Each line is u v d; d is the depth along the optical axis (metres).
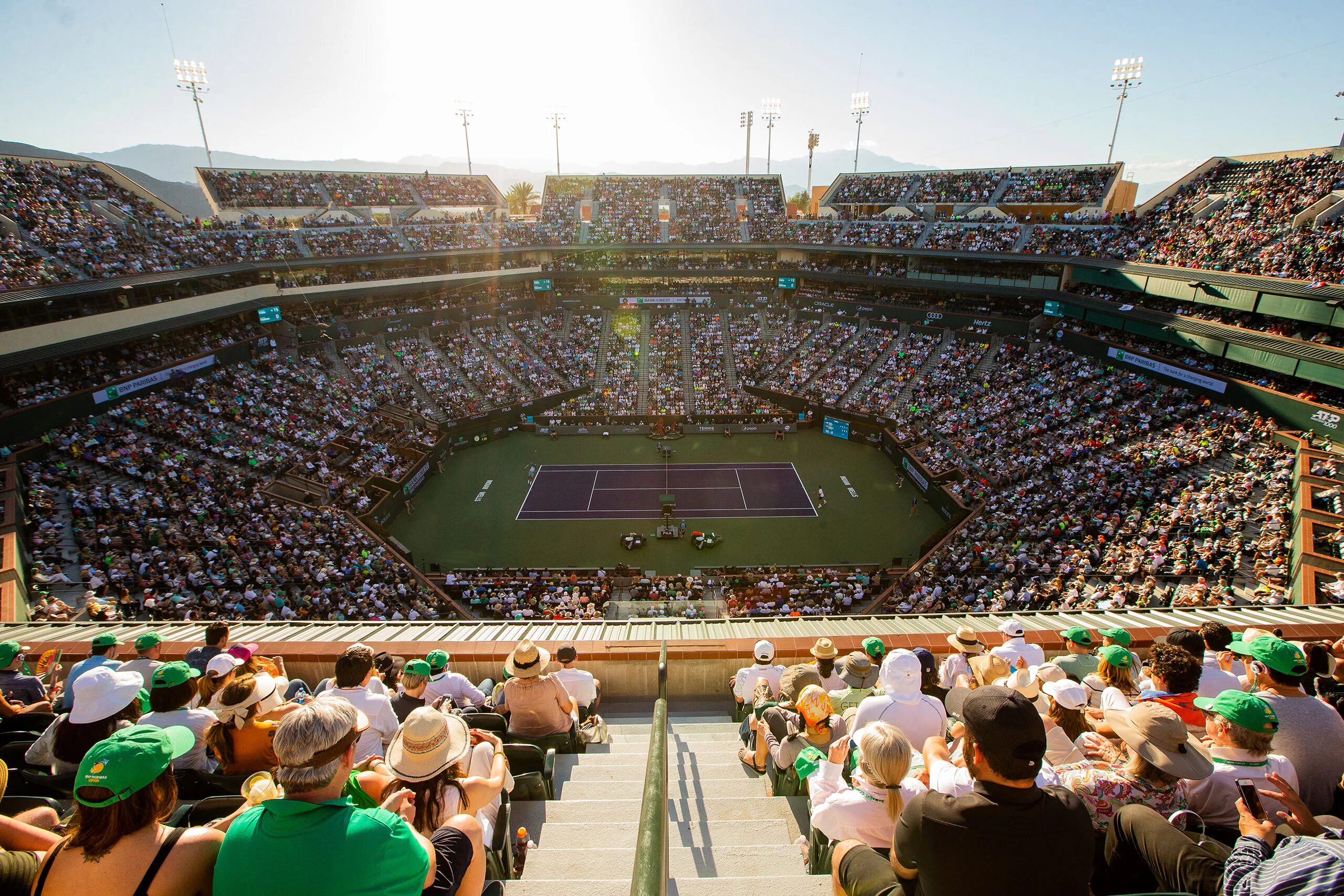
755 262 75.62
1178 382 41.16
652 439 61.69
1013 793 3.39
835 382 63.00
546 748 8.37
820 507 47.62
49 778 6.29
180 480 35.19
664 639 9.94
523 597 34.47
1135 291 46.97
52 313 37.16
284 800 3.32
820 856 5.73
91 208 47.50
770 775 7.79
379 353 60.94
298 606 28.14
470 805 4.68
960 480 45.72
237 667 8.18
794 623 15.34
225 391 45.81
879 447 57.81
